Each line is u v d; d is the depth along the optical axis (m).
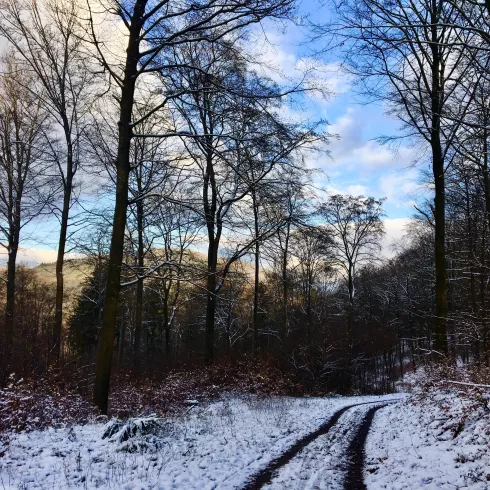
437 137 14.16
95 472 6.36
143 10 11.16
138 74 11.12
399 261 48.66
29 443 7.56
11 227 17.88
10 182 17.70
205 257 25.11
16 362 14.89
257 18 10.27
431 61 12.95
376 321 46.06
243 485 6.29
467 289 22.78
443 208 14.83
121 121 11.30
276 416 13.02
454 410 9.48
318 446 9.07
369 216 36.81
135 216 19.11
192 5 10.55
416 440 8.88
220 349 27.25
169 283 26.42
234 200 18.06
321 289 43.53
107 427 8.43
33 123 17.73
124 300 26.31
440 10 8.14
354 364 33.88
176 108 13.98
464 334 15.91
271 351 29.81
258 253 22.20
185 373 18.86
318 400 21.95
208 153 14.02
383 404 19.33
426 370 14.31
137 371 19.86
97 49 10.92
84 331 33.25
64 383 12.52
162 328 39.22
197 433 9.63
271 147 12.34
